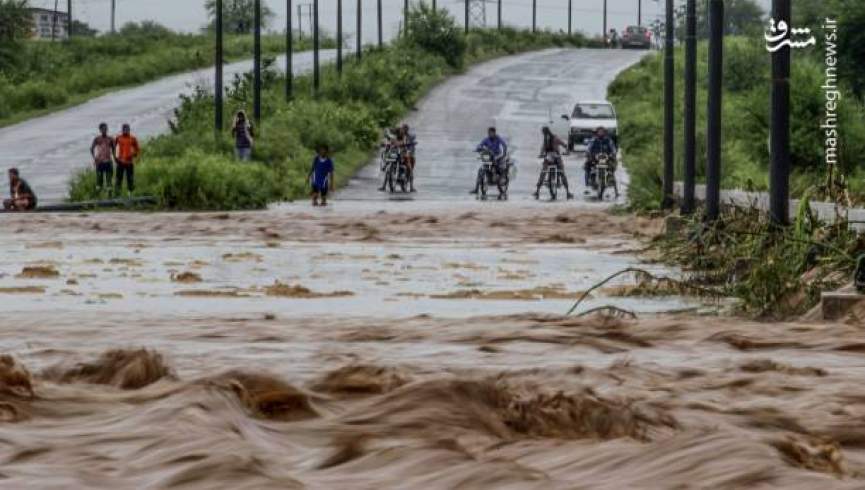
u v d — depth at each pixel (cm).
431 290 3562
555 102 18188
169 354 1948
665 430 1099
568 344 2130
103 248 5241
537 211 7962
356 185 11281
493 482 883
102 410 1134
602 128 9900
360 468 933
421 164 12694
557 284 3806
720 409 1291
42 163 11981
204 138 11775
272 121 13375
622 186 10900
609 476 892
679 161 8462
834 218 3934
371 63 18650
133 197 8669
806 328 2362
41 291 3441
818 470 910
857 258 3139
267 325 2483
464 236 6138
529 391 1162
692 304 3262
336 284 3734
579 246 5553
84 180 9006
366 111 15088
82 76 19425
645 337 2234
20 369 1227
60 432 1052
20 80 19050
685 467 899
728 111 13762
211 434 1027
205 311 2881
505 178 9769
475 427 1064
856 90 13325
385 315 2816
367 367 1356
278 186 9769
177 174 8625
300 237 6044
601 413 1099
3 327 2431
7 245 5384
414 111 17088
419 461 941
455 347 2091
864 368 1794
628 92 18738
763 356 1991
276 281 3762
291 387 1202
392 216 7469
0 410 1112
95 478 905
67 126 15150
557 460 952
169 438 1015
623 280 3941
